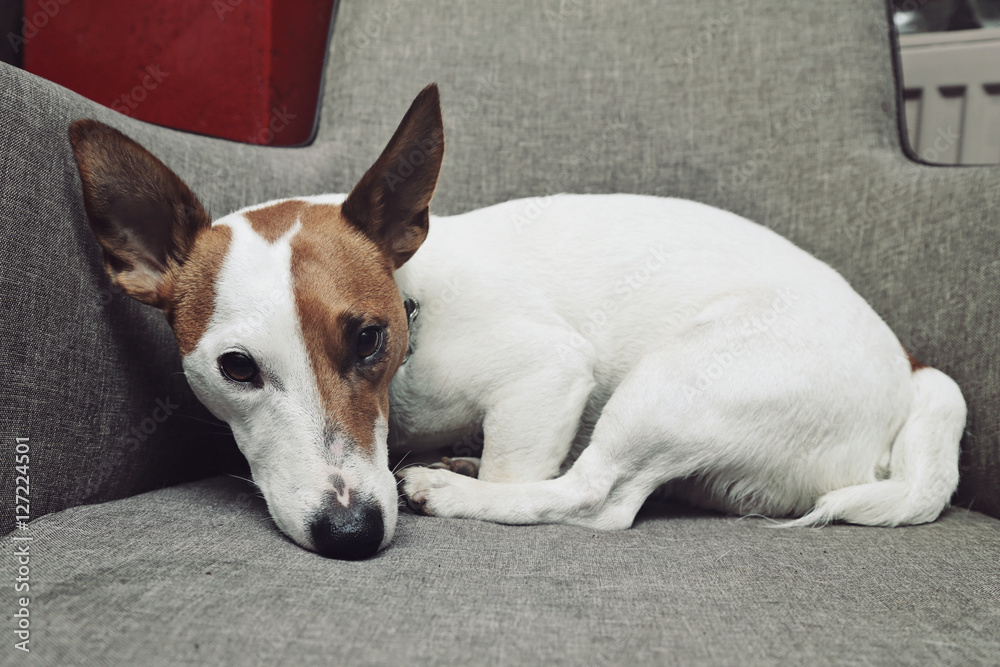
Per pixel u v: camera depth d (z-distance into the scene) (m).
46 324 1.22
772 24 2.00
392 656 0.79
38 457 1.20
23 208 1.20
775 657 0.82
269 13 2.34
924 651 0.84
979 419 1.52
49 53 2.56
